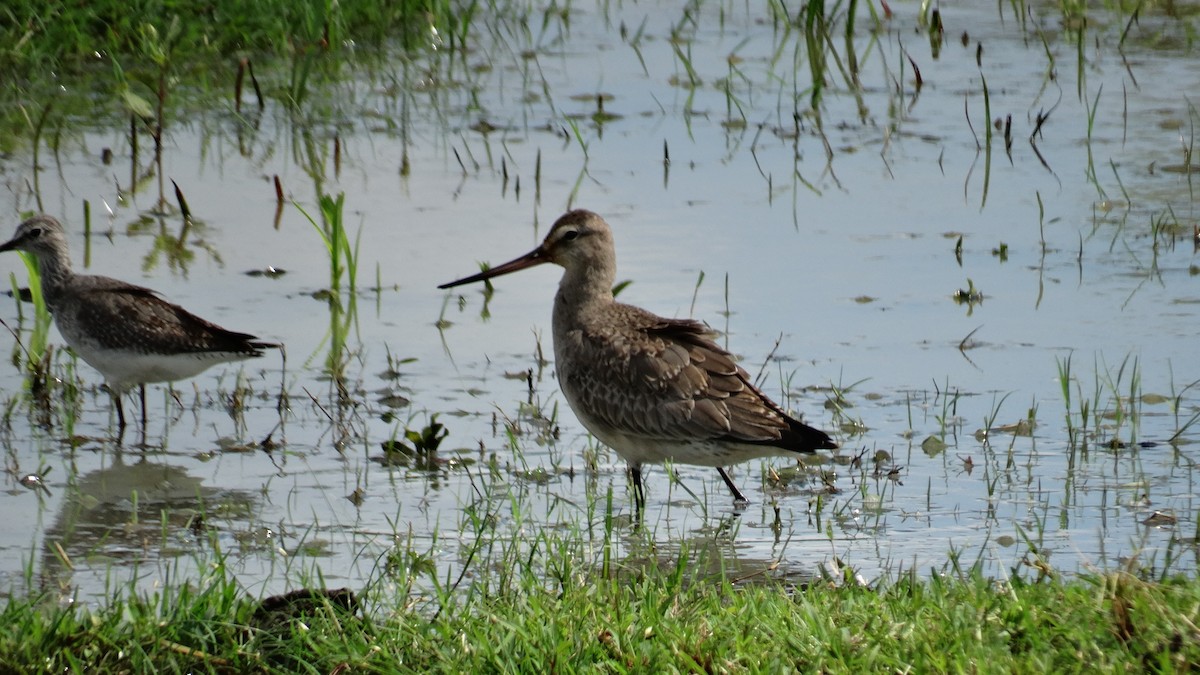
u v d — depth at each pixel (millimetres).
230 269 16359
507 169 19172
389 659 7973
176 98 21250
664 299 15203
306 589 8812
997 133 20375
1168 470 11750
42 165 19141
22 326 15289
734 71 23109
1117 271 15953
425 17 24234
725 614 8453
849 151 19766
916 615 8234
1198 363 13711
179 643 8359
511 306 15969
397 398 13477
